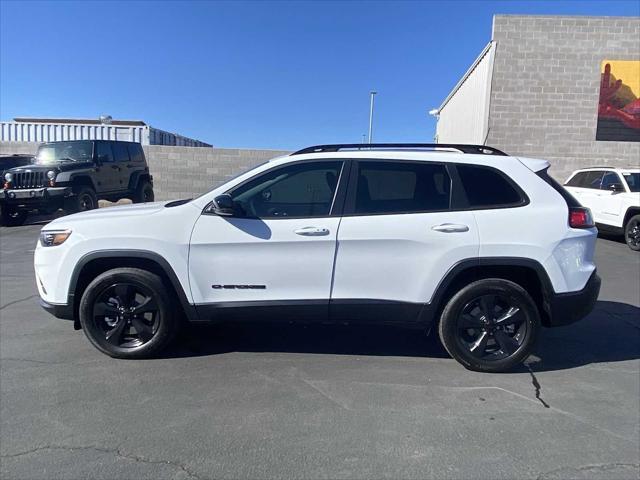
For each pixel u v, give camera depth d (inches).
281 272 170.2
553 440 130.5
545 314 173.6
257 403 148.9
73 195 537.3
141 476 114.2
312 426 136.2
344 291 170.6
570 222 169.5
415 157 173.8
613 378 170.1
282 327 216.1
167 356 183.9
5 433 131.5
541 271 167.2
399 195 172.1
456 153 175.8
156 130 868.0
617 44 609.0
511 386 162.7
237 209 171.3
